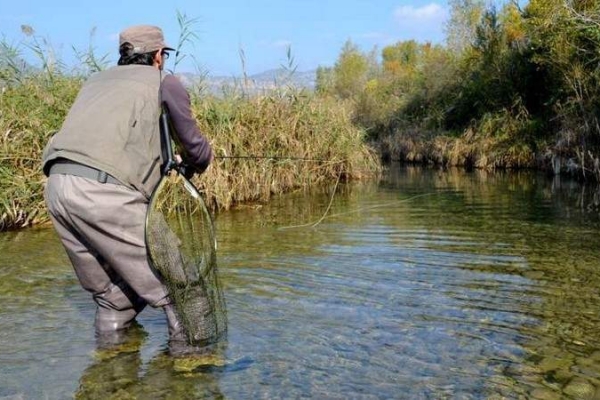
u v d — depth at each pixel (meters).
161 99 3.33
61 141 3.17
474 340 3.41
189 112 3.41
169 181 3.43
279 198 10.12
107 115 3.20
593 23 13.56
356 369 3.05
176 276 3.31
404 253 5.55
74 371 3.06
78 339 3.46
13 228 7.29
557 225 7.05
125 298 3.47
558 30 15.12
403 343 3.37
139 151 3.25
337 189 11.49
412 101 25.16
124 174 3.16
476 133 18.41
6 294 4.34
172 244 3.33
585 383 2.90
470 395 2.79
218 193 8.69
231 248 5.88
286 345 3.36
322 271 4.89
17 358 3.21
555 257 5.33
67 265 5.25
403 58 50.47
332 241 6.20
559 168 13.89
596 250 5.59
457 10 25.61
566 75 14.38
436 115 22.30
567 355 3.21
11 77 8.20
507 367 3.07
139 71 3.40
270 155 10.27
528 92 17.95
